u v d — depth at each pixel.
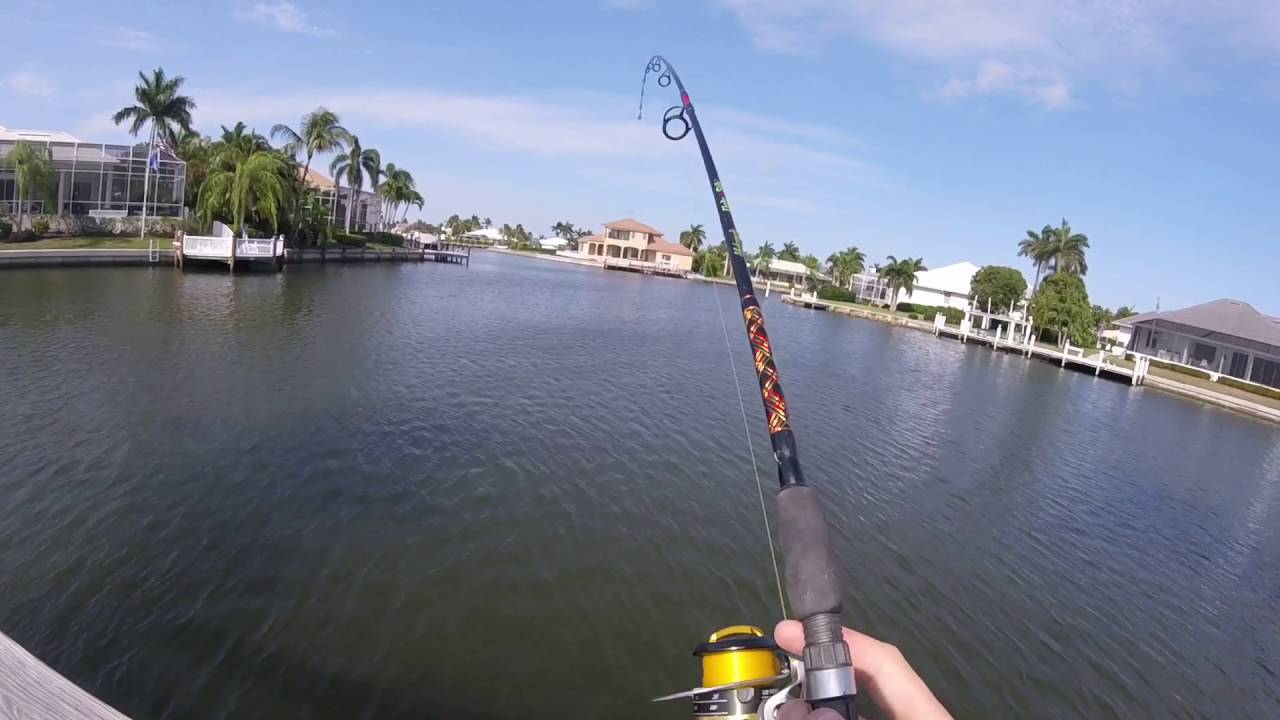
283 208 46.25
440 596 8.25
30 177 37.44
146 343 18.92
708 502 11.75
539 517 10.45
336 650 7.19
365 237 75.88
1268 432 32.53
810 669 1.01
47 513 9.12
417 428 13.88
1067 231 69.81
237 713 6.24
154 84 44.00
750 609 8.71
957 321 77.31
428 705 6.61
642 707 6.90
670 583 9.09
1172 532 14.22
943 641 8.74
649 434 15.30
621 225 115.25
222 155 46.97
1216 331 52.22
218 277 36.50
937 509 13.20
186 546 8.70
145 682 6.46
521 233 156.50
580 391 18.69
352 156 69.50
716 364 26.41
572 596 8.56
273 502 10.05
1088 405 30.97
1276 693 8.66
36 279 28.70
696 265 116.12
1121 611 10.20
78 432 11.92
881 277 86.12
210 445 11.88
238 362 17.78
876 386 27.00
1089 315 53.34
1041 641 9.04
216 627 7.30
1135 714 7.86
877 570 10.34
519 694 6.90
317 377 17.05
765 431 16.69
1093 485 16.88
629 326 35.50
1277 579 12.49
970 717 7.46
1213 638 9.84
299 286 36.69
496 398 16.88
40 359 16.25
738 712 1.39
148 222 43.41
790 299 83.50
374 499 10.45
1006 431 21.75
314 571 8.46
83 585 7.73
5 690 1.03
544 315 36.12
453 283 50.53
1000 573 10.80
